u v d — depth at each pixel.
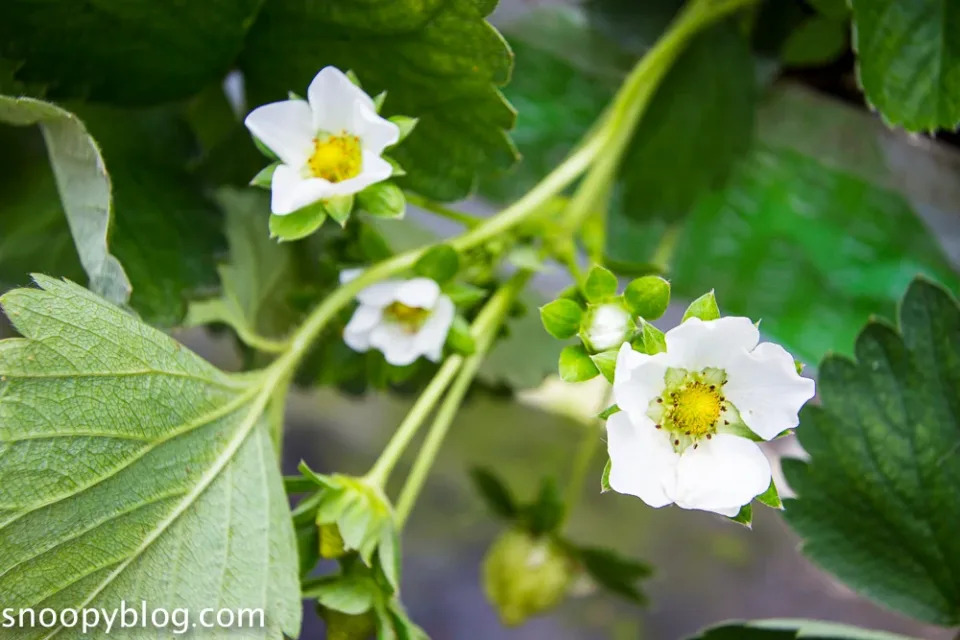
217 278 0.34
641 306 0.30
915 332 0.34
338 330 0.35
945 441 0.34
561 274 0.42
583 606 0.54
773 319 0.46
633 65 0.43
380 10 0.31
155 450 0.30
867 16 0.34
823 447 0.35
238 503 0.30
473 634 0.53
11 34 0.32
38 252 0.36
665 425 0.29
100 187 0.30
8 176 0.36
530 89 0.44
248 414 0.31
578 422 0.57
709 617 0.53
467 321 0.35
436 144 0.33
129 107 0.34
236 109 0.37
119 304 0.30
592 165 0.37
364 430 0.57
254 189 0.36
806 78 0.43
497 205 0.45
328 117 0.30
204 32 0.33
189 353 0.30
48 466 0.29
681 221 0.42
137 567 0.29
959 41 0.34
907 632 0.52
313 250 0.37
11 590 0.28
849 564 0.35
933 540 0.34
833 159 0.44
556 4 0.43
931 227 0.45
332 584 0.31
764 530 0.56
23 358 0.29
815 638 0.34
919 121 0.34
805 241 0.45
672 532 0.56
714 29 0.40
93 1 0.32
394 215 0.30
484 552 0.55
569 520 0.54
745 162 0.43
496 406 0.58
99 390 0.29
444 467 0.57
